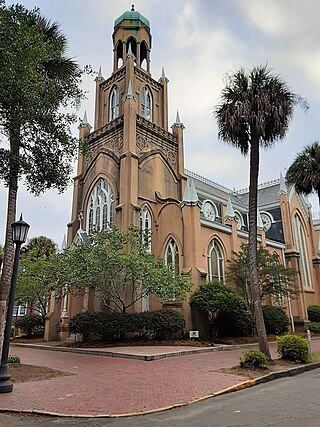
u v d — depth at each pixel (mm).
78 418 7934
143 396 9703
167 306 26547
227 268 30484
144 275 23781
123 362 16406
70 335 28594
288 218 44406
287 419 7414
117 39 39781
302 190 25688
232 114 16688
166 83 39562
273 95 16516
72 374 13273
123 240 25891
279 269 30000
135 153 31250
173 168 35688
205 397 9516
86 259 23719
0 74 9539
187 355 18812
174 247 29609
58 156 13156
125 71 36594
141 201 30828
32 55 10375
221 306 24969
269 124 16891
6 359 10742
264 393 10094
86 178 35500
